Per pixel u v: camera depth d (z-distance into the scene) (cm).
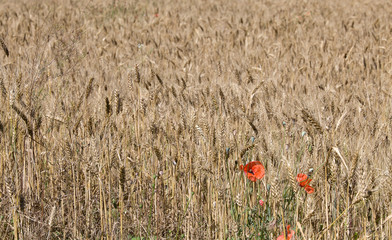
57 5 2311
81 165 439
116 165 471
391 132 539
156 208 448
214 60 1148
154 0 2894
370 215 418
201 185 445
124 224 436
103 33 1605
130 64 1098
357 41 1441
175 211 446
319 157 399
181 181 451
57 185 465
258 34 1580
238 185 434
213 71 974
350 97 732
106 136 471
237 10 2577
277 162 441
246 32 1535
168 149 492
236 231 400
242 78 897
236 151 436
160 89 652
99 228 446
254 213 436
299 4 2733
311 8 2530
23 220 423
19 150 462
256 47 1370
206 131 414
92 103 618
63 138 491
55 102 508
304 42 1387
